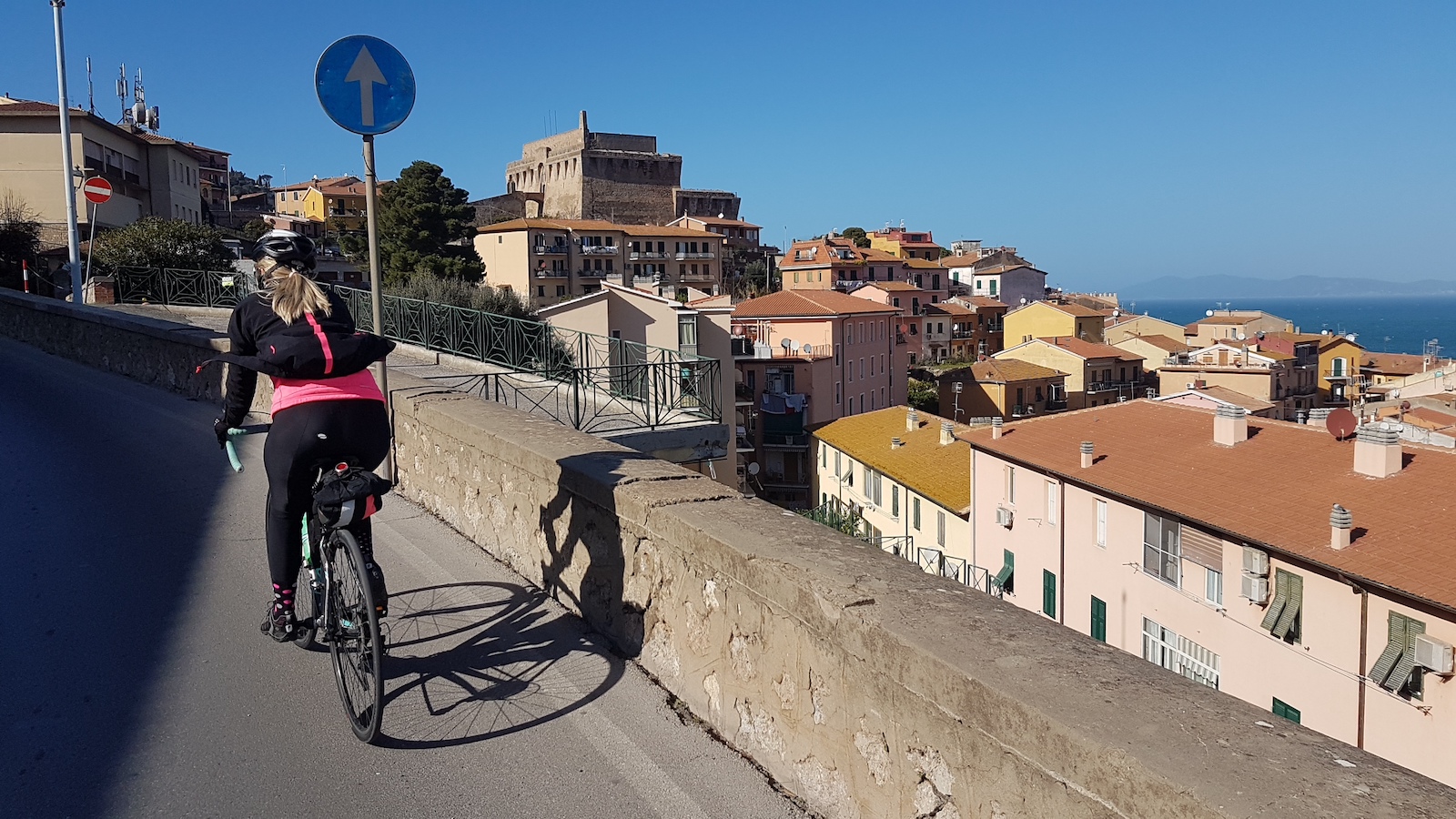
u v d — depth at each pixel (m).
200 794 3.30
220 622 4.89
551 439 5.64
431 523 6.71
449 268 60.25
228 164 110.94
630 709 3.89
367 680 3.60
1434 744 16.91
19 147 42.97
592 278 96.75
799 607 3.11
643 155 135.62
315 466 3.86
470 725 3.79
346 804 3.24
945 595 2.91
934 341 102.69
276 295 3.82
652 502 4.12
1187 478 25.23
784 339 68.31
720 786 3.31
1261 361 75.19
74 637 4.69
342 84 6.38
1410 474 21.34
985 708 2.30
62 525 6.66
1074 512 28.50
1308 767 1.84
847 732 2.92
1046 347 82.31
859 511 45.66
